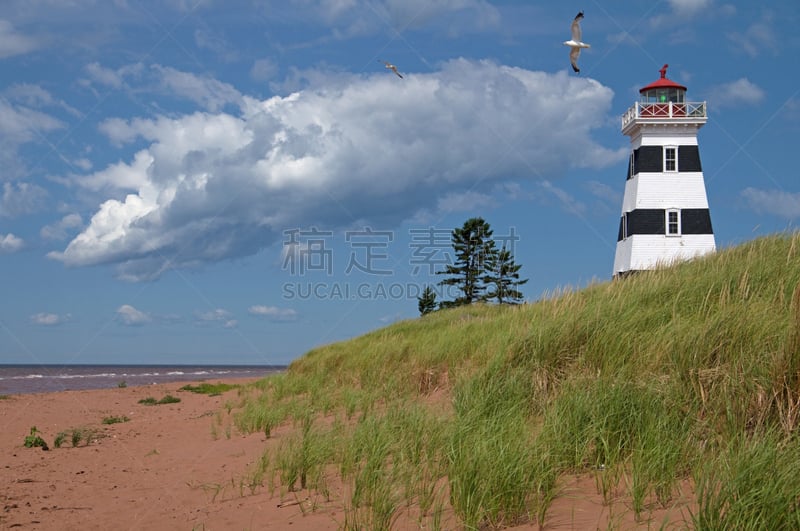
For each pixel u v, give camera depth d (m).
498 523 5.25
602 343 8.88
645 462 5.49
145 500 7.70
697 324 8.16
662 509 4.93
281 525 6.06
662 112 37.19
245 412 14.02
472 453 6.12
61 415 19.22
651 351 7.99
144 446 12.15
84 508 7.46
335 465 8.02
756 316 7.77
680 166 37.31
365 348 19.66
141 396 27.02
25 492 8.37
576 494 5.59
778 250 11.45
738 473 4.51
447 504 5.86
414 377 12.98
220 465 9.38
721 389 6.39
